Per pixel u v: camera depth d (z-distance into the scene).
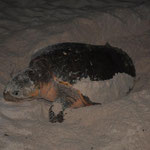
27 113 3.74
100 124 3.62
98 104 3.85
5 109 3.75
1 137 3.46
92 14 5.27
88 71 3.79
